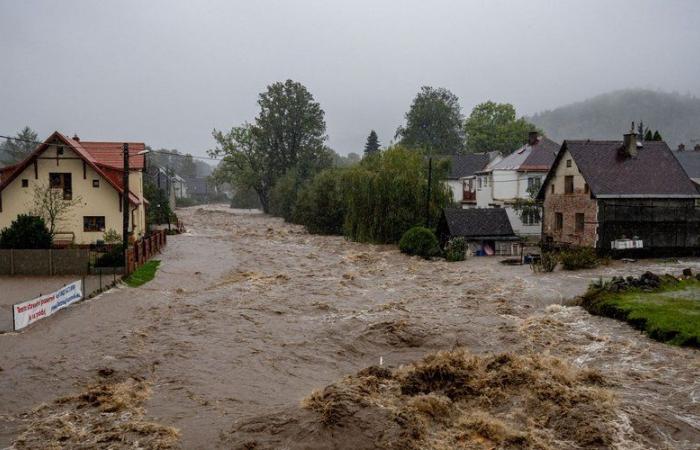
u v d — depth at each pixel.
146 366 15.52
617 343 17.92
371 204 46.78
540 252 38.31
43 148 35.06
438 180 47.88
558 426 11.73
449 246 37.88
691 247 35.59
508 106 90.38
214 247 43.12
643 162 36.22
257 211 108.12
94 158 40.84
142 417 12.20
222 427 11.65
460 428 11.66
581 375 14.52
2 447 10.88
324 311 22.27
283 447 10.75
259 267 33.09
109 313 20.95
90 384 14.12
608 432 11.26
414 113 102.25
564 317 21.41
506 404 12.84
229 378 14.79
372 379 13.71
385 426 11.32
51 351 16.47
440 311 22.36
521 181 48.00
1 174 37.62
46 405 12.80
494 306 23.17
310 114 87.88
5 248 28.39
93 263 28.58
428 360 15.84
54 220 32.75
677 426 11.65
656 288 23.77
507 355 15.34
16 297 22.75
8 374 14.61
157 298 23.67
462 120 103.62
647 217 34.75
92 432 11.50
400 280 29.50
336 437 11.00
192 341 17.83
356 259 37.19
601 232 34.09
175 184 129.12
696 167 54.62
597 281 27.34
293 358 16.69
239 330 19.25
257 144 89.38
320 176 60.62
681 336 17.81
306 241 49.38
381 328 19.59
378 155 54.50
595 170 35.19
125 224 28.64
